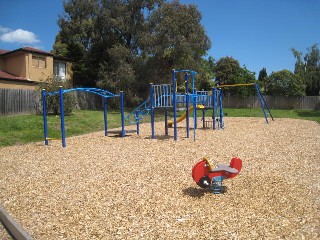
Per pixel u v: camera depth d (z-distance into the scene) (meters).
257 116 27.31
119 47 30.64
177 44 29.42
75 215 4.81
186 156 9.05
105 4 32.94
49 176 7.32
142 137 13.72
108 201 5.38
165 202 5.21
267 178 6.45
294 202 4.99
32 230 4.33
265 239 3.79
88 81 35.59
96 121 20.38
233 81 40.19
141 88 32.47
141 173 7.23
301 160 8.06
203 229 4.14
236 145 10.74
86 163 8.59
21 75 28.75
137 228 4.26
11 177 7.35
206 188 5.86
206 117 26.06
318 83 44.62
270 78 40.50
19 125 16.25
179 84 31.66
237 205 4.96
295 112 33.31
